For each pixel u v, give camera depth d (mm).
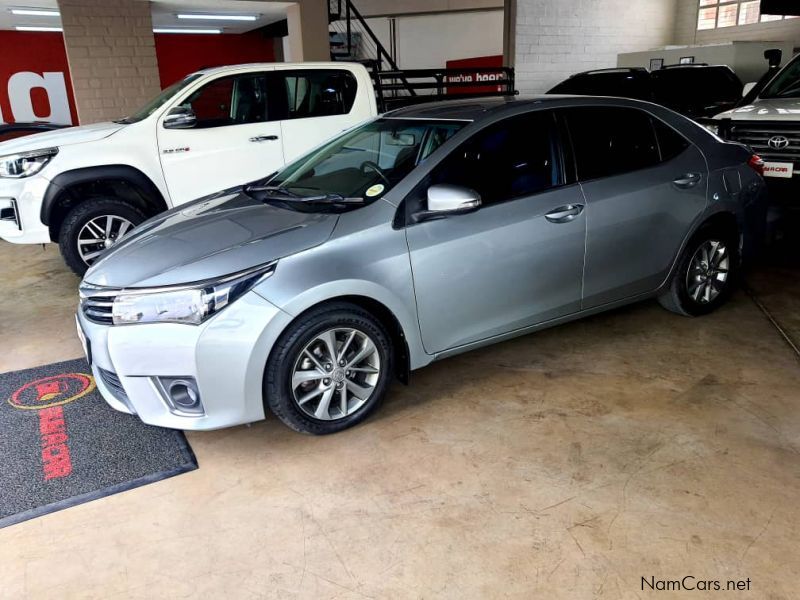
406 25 17953
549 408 3172
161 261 2764
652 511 2404
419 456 2809
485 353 3809
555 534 2305
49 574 2203
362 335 2902
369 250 2832
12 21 10359
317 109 5918
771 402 3160
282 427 3096
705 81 9641
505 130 3242
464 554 2229
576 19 13023
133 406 2705
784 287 4785
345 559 2229
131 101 8773
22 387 3572
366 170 3289
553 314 3465
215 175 5523
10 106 11898
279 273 2660
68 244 5102
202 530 2398
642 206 3580
